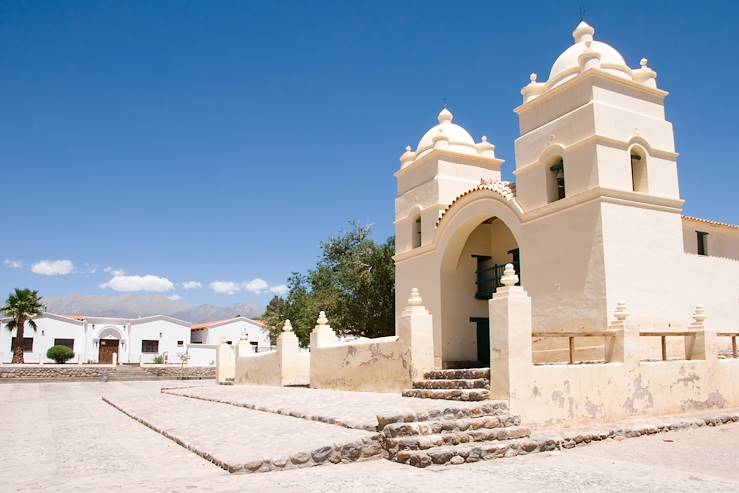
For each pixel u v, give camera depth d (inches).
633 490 302.7
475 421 416.5
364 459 380.8
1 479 338.6
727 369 612.4
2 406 853.8
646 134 702.5
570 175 689.6
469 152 952.3
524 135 767.7
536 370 468.4
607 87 692.1
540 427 460.8
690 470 363.6
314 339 768.3
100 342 2559.1
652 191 692.1
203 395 841.5
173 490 300.7
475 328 892.6
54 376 1878.7
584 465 365.4
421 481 321.4
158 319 2674.7
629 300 642.2
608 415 505.0
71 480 329.4
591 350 631.2
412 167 981.2
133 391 1136.2
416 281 936.9
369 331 1412.4
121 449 445.7
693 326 615.8
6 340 2345.0
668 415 548.1
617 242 647.8
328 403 577.0
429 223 924.0
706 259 723.4
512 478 329.1
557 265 689.6
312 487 307.6
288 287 1598.2
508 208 764.6
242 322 2851.9
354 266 1413.6
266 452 377.1
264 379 926.4
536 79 792.9
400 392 588.4
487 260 914.7
